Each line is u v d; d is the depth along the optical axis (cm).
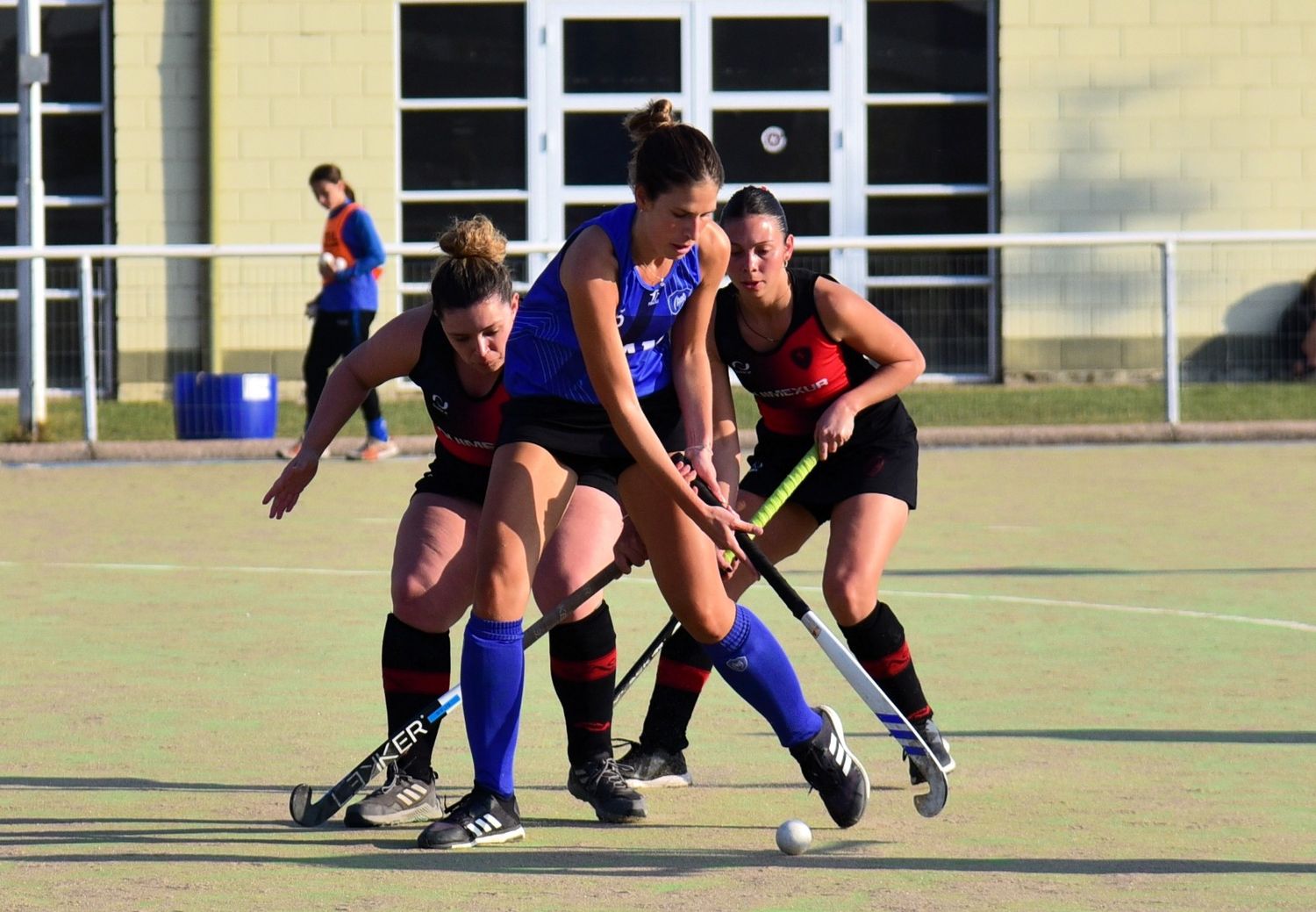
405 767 1752
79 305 5272
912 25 6481
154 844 1627
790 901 1449
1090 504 4100
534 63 6475
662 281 1616
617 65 6494
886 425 1945
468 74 6481
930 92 6494
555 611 1678
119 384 5609
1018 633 2648
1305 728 2062
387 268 6131
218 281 5662
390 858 1588
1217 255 5747
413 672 1769
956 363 5791
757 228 1833
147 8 6369
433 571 1767
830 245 5575
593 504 1792
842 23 6469
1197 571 3189
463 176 6506
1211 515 3897
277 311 5709
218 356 5675
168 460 5097
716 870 1549
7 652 2514
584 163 6519
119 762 1923
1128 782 1836
